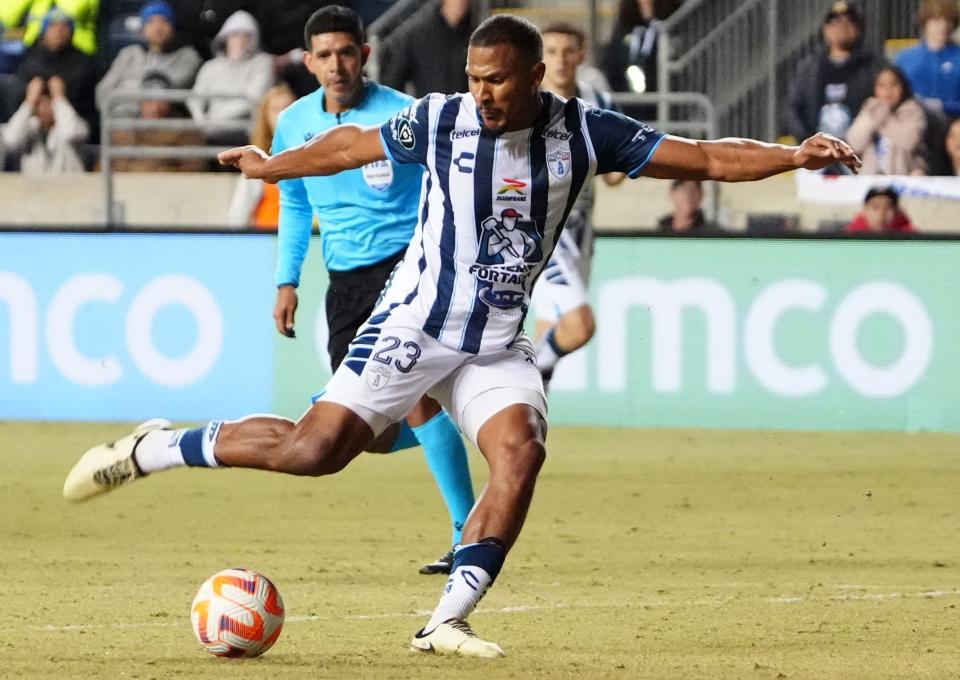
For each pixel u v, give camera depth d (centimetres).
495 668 1681
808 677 1661
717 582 2406
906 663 1750
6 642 1855
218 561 2591
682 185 4944
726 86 5334
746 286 4609
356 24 2561
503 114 1698
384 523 3078
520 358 1845
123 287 4716
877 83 5134
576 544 2814
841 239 4588
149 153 5272
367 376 1792
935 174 5153
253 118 5378
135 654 1772
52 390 4759
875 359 4606
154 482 3706
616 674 1661
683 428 4650
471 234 1769
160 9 5509
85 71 5541
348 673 1647
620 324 4644
